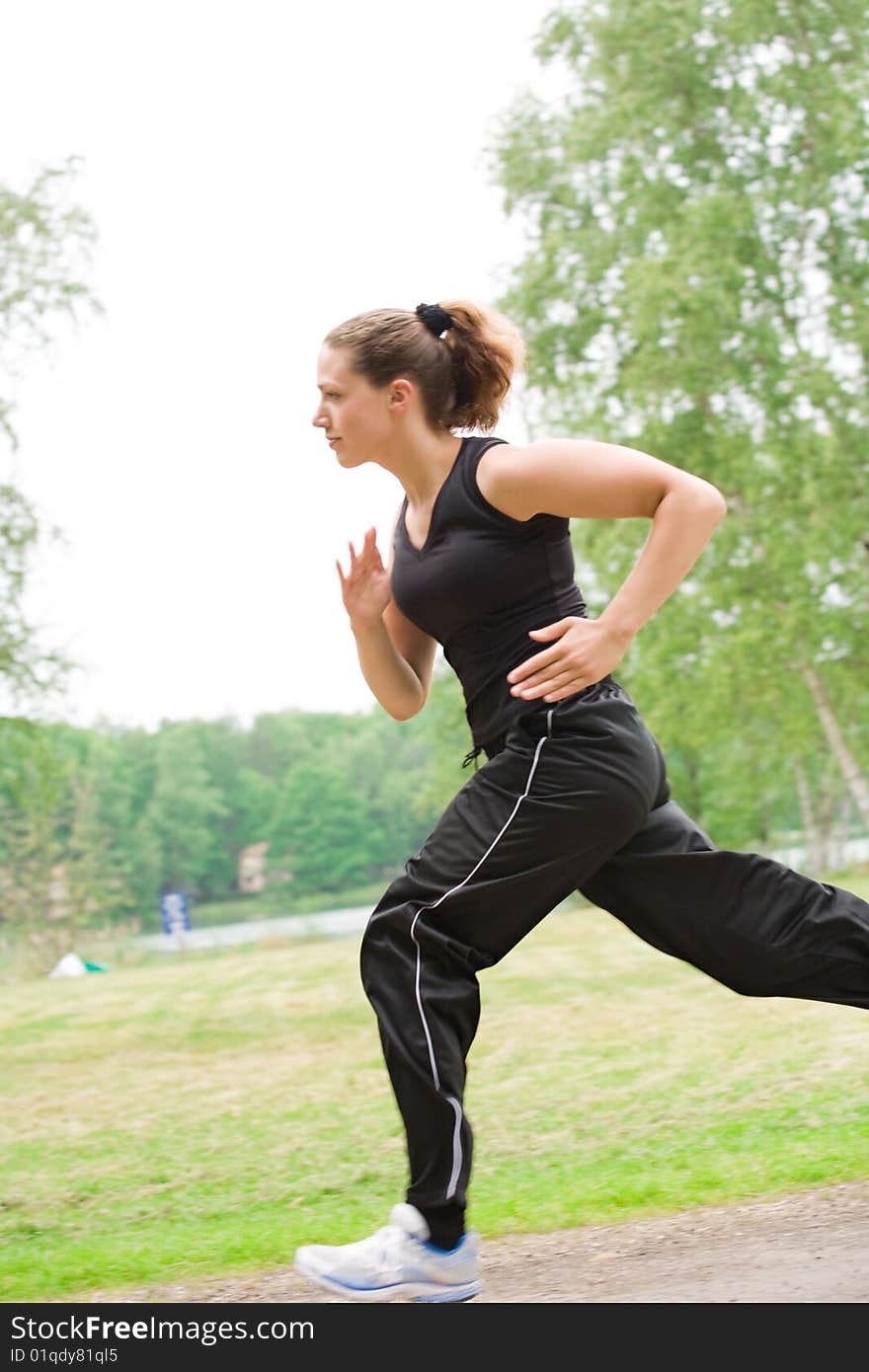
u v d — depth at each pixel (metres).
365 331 2.96
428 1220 2.77
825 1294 2.86
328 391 2.98
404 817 99.69
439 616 2.93
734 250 21.25
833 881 21.73
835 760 35.31
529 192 23.16
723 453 21.25
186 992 14.13
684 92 22.31
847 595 23.52
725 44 21.91
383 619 3.29
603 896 3.00
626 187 22.28
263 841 101.19
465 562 2.86
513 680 2.78
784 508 21.89
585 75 22.75
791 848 47.59
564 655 2.75
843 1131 5.04
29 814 20.53
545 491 2.79
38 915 52.03
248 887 99.12
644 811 2.87
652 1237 3.74
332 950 17.98
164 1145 6.92
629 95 21.83
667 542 2.74
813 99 21.80
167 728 96.94
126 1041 11.17
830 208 22.00
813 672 24.14
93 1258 4.34
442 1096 2.75
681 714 24.00
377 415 2.95
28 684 18.16
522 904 2.84
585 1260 3.55
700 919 2.93
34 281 17.45
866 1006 2.94
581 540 22.34
